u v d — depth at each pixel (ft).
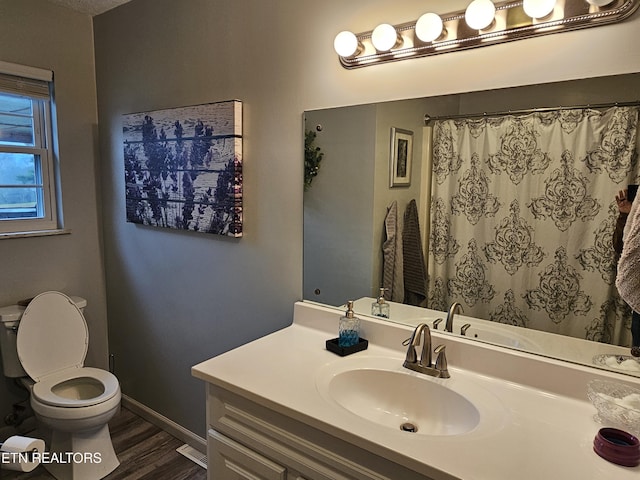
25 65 7.52
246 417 4.19
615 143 3.72
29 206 8.05
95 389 7.36
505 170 4.28
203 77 6.66
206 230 6.75
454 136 4.52
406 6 4.63
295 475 3.87
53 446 6.88
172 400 7.98
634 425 3.34
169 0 6.98
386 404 4.50
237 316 6.72
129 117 7.74
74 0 7.62
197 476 6.97
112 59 8.09
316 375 4.37
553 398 3.99
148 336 8.23
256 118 6.09
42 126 8.09
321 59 5.37
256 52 5.98
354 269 5.39
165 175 7.23
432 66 4.56
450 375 4.43
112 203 8.58
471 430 3.76
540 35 3.93
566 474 2.94
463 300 4.66
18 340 7.04
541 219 4.14
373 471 3.36
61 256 8.33
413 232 4.91
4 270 7.57
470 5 3.96
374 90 4.98
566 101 3.89
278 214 6.03
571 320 4.06
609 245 3.82
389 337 5.06
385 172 5.02
